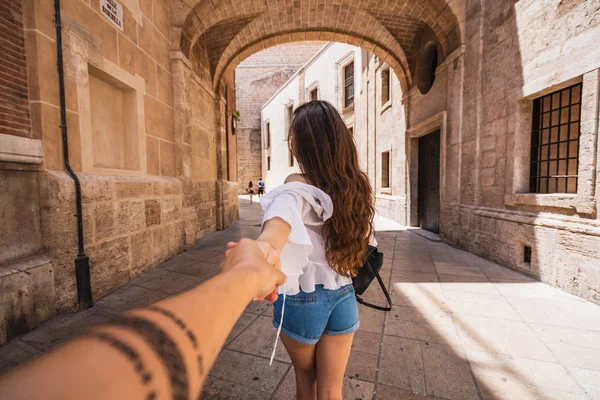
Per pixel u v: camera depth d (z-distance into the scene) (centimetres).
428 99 824
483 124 588
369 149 1374
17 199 299
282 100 2744
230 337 294
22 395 17
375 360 257
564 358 259
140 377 25
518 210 498
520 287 421
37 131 315
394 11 759
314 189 122
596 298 362
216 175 927
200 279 450
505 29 518
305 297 129
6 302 278
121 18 443
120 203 421
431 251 638
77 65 361
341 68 1728
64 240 331
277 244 85
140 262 469
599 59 355
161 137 568
